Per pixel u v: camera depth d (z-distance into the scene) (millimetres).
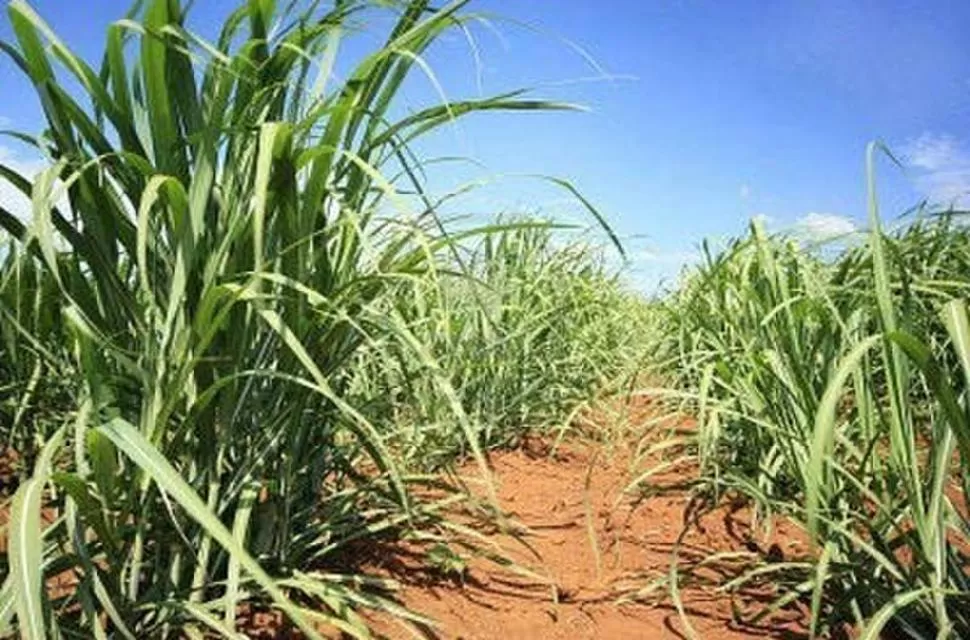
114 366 1548
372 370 2904
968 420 1515
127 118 1449
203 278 1495
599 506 2920
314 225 1612
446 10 1460
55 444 1204
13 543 1033
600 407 3896
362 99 1616
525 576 2227
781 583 2076
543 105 1573
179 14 1408
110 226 1478
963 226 3195
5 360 2492
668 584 2195
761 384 2186
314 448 1867
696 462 3389
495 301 3672
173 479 1150
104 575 1449
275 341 1652
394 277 1555
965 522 1762
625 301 5852
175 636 1534
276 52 1473
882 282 1576
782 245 2736
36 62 1337
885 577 1830
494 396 3580
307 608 1757
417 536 2080
